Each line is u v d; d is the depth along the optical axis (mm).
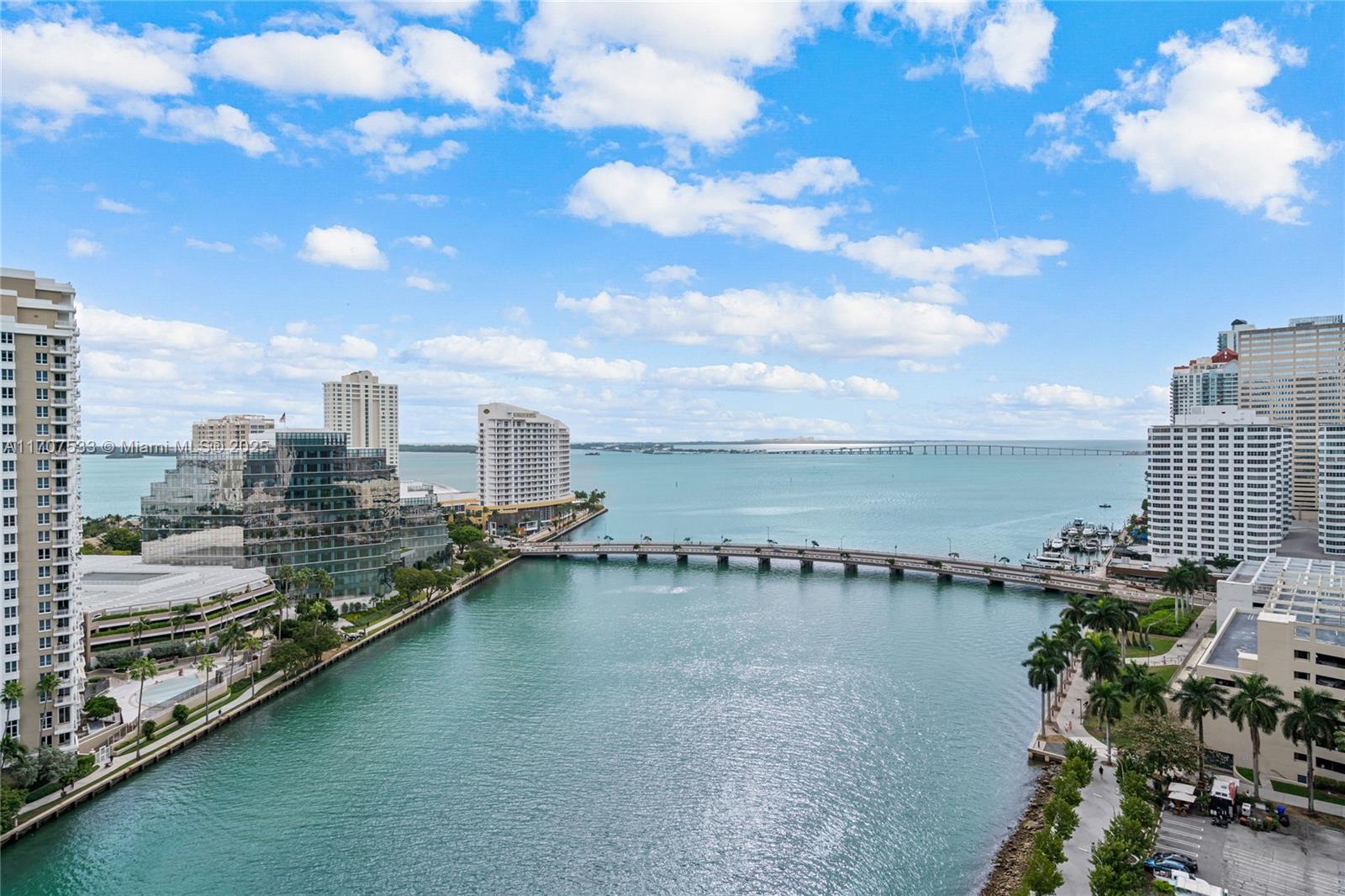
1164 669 173750
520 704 161375
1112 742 134875
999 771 129625
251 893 99438
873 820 115188
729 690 168500
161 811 119312
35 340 126938
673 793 123500
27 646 125062
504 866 104750
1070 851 102500
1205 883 90312
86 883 101938
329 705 162500
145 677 159250
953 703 159875
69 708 129000
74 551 137750
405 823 115312
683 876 102500
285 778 129375
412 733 147375
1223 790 110250
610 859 106188
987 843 109188
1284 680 124125
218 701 159750
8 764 117312
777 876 102562
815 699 162250
